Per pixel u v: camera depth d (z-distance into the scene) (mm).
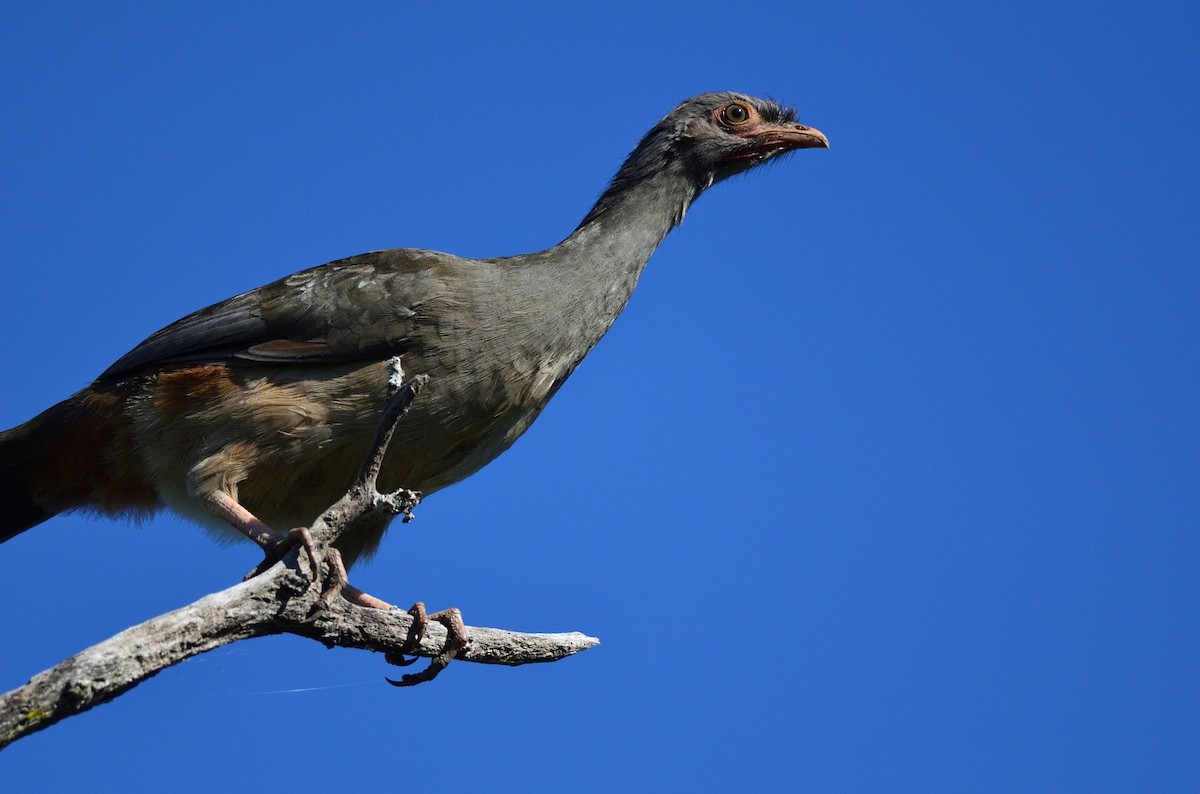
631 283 13578
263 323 12156
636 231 13680
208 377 12148
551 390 12922
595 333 13180
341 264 12641
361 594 12688
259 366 12195
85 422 12625
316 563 9656
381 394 12008
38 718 8109
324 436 11977
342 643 10383
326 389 12000
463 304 12219
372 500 9656
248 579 9922
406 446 12227
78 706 8305
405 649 10727
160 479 12539
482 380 12250
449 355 12125
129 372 12656
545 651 11336
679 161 14336
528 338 12445
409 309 12117
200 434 12055
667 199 14102
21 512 13672
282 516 12617
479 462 12898
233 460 11859
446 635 11031
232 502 11781
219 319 12289
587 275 13055
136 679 8609
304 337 12141
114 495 13117
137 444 12508
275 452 11930
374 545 13023
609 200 13922
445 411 12156
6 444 12820
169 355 12414
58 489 13312
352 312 12094
